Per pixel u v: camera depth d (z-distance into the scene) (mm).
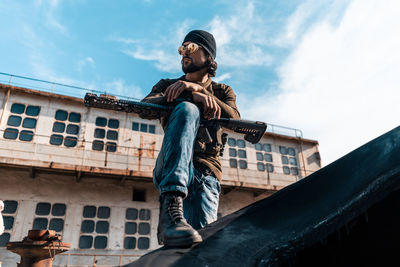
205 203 1326
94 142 13414
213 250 595
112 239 12195
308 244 565
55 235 4453
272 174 16375
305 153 17750
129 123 14289
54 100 13547
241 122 1380
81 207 12344
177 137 1007
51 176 12469
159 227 992
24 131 12648
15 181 11891
